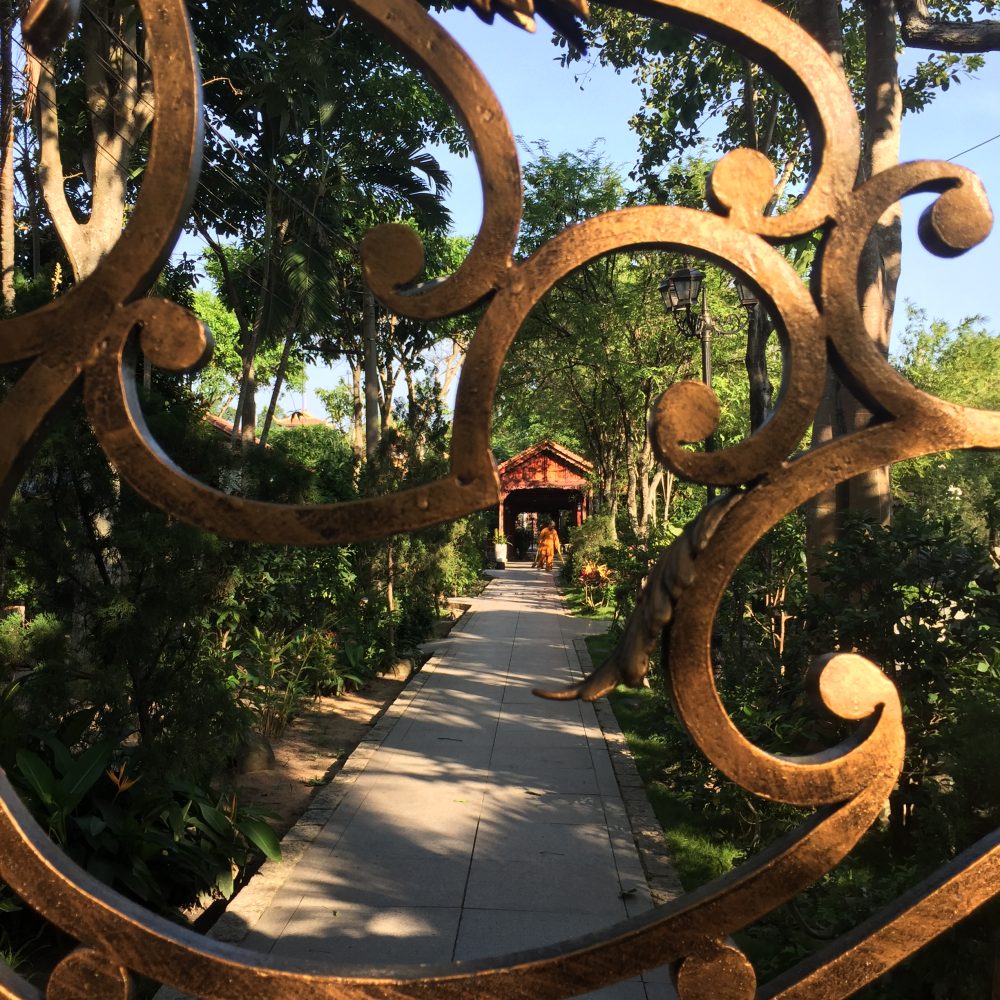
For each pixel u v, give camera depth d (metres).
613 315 19.17
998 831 0.95
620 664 0.91
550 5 0.94
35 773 3.92
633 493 21.69
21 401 0.88
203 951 0.86
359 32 11.38
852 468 0.91
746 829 5.02
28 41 0.91
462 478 0.88
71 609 5.07
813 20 5.34
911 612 4.55
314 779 6.70
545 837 5.25
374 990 0.85
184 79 0.89
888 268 5.82
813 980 0.89
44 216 9.91
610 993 3.42
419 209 14.04
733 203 0.91
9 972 0.89
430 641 14.01
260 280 14.61
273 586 7.98
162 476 0.88
